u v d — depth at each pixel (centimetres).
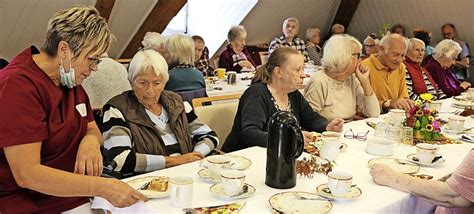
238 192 158
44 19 491
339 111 302
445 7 696
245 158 198
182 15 663
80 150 169
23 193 164
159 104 233
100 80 292
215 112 275
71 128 169
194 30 681
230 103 285
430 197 165
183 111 240
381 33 734
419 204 176
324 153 204
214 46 684
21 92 149
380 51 353
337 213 152
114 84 297
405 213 168
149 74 220
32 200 166
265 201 158
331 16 811
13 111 147
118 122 215
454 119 262
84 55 156
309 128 274
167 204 152
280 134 165
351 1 773
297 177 180
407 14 748
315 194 163
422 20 740
